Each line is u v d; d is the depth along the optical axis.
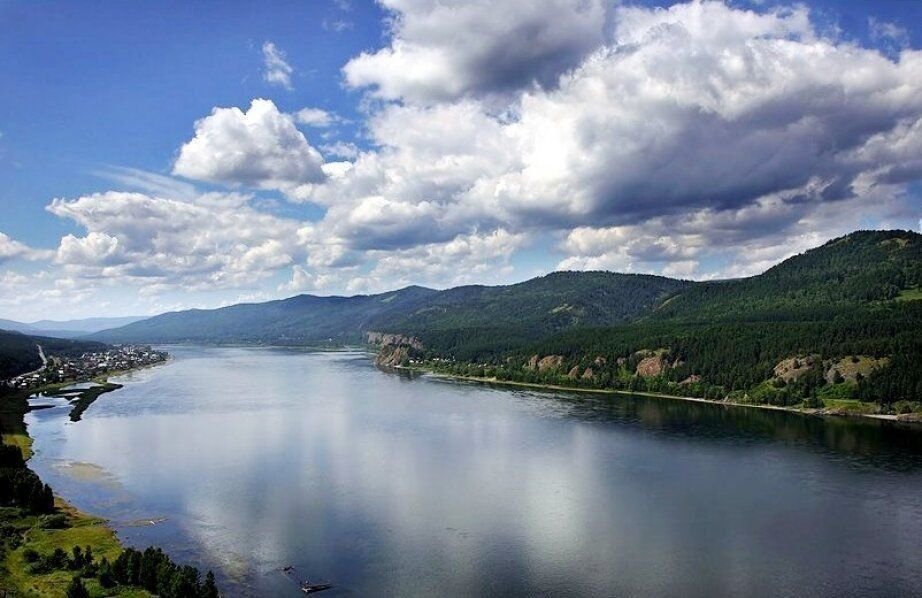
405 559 108.50
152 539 117.56
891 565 107.75
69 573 98.06
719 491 147.62
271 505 136.12
